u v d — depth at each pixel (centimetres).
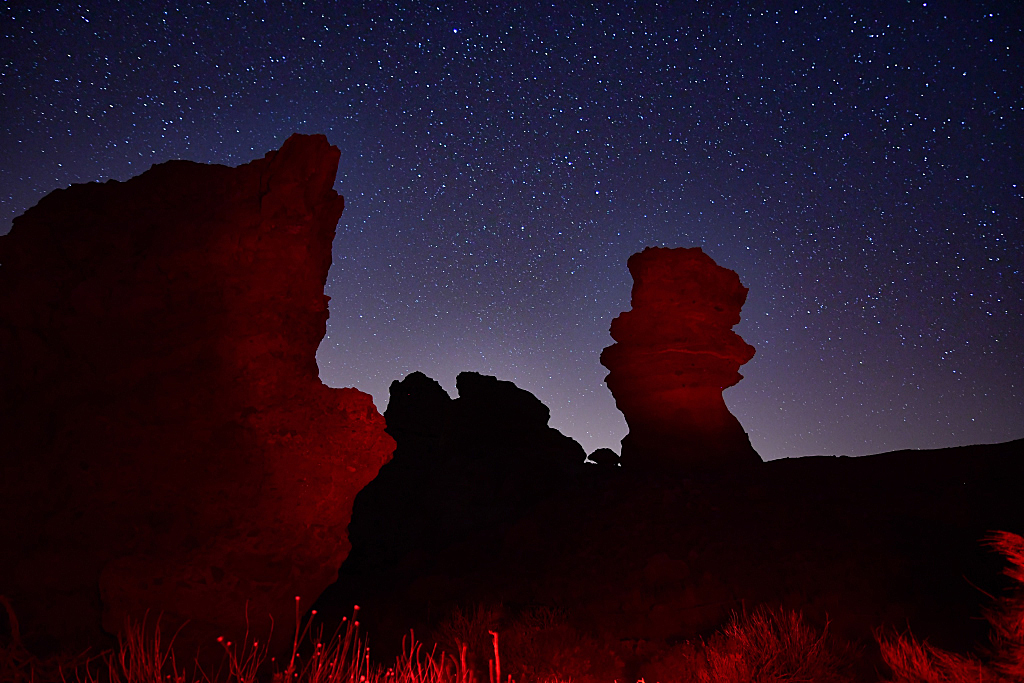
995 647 507
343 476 571
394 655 661
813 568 814
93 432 515
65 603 480
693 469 1285
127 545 492
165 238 571
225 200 607
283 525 531
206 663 488
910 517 918
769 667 572
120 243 563
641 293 1420
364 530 1238
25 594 478
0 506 493
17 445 509
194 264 564
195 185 618
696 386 1362
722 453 1319
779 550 877
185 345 548
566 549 1023
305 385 594
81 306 533
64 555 485
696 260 1412
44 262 548
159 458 518
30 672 409
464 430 1418
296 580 539
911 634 618
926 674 499
